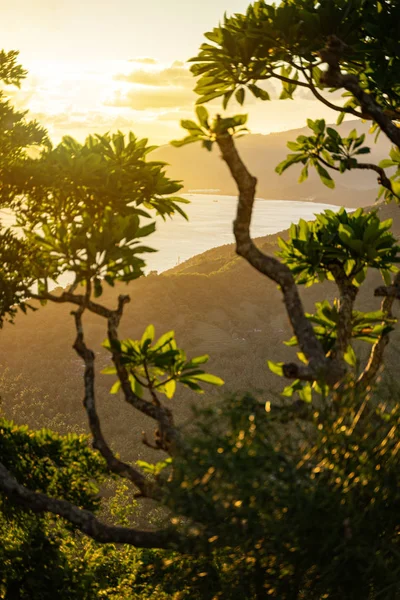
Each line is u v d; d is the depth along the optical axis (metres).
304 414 3.27
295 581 3.14
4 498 6.49
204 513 2.95
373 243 4.46
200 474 2.92
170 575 3.88
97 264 4.50
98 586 7.21
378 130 5.52
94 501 6.60
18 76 6.23
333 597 3.14
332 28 4.74
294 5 4.97
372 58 4.83
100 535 4.52
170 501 3.02
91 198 5.39
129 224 4.50
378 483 2.89
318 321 4.61
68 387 92.06
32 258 5.29
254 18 4.98
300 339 4.05
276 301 136.12
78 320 4.64
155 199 5.62
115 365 4.62
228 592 3.22
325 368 3.91
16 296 5.24
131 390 4.61
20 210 5.45
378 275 98.19
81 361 104.88
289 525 2.86
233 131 3.77
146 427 71.88
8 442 6.57
